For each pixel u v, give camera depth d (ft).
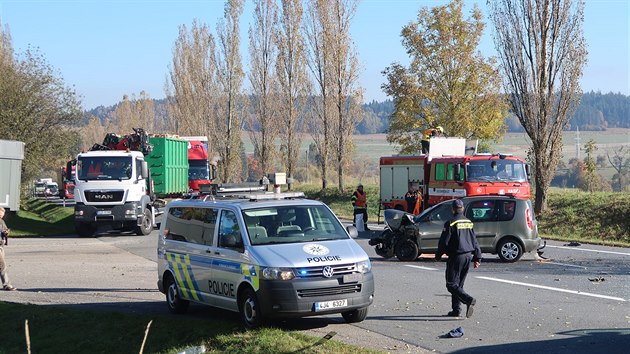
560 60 121.08
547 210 122.72
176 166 138.21
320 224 41.81
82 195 111.45
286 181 57.82
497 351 34.24
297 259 38.04
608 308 44.78
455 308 42.86
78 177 112.16
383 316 43.47
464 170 92.53
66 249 93.61
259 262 38.14
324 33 186.91
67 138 163.02
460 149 104.99
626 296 49.14
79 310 48.65
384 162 112.98
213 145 236.63
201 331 39.45
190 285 44.37
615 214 112.37
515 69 123.65
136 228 116.26
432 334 38.34
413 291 53.21
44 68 160.97
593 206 117.91
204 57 244.83
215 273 41.73
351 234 42.14
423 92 157.79
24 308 50.08
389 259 74.38
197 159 161.48
